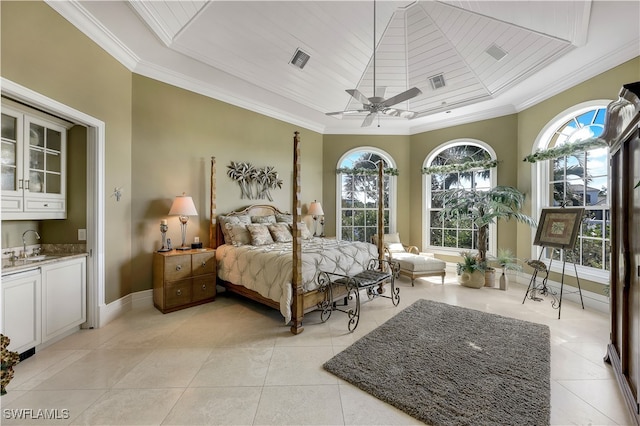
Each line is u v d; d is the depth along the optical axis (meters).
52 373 2.07
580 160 3.82
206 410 1.70
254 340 2.63
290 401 1.78
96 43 2.82
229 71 3.70
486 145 5.05
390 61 4.04
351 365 2.17
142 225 3.46
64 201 2.85
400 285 4.58
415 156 6.00
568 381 1.99
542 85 3.97
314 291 2.99
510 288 4.37
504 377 2.01
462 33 3.52
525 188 4.52
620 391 1.87
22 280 2.20
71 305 2.65
